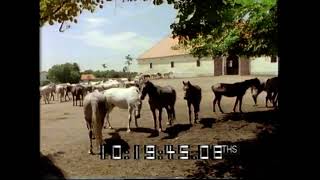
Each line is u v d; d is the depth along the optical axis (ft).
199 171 33.14
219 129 49.03
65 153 39.96
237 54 55.98
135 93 50.80
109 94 51.78
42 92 111.14
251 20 47.91
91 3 38.29
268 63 158.51
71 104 100.12
